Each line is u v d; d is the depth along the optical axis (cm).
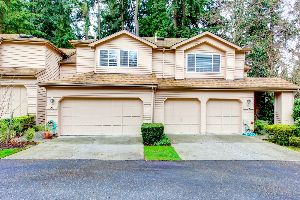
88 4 4088
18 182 793
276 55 2936
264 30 3027
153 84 1697
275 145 1465
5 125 1484
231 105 1895
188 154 1223
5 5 2756
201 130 1859
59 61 2297
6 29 3031
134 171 930
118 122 1756
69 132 1728
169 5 3347
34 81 1914
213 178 855
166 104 1878
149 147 1373
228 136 1769
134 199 671
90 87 1702
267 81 1948
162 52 2019
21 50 2042
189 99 1883
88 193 708
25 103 1931
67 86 1678
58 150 1281
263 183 810
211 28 3181
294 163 1076
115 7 3850
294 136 1482
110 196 689
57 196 684
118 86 1700
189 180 830
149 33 3694
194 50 1977
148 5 3834
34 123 1891
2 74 1855
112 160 1097
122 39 1930
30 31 3231
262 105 2341
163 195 699
